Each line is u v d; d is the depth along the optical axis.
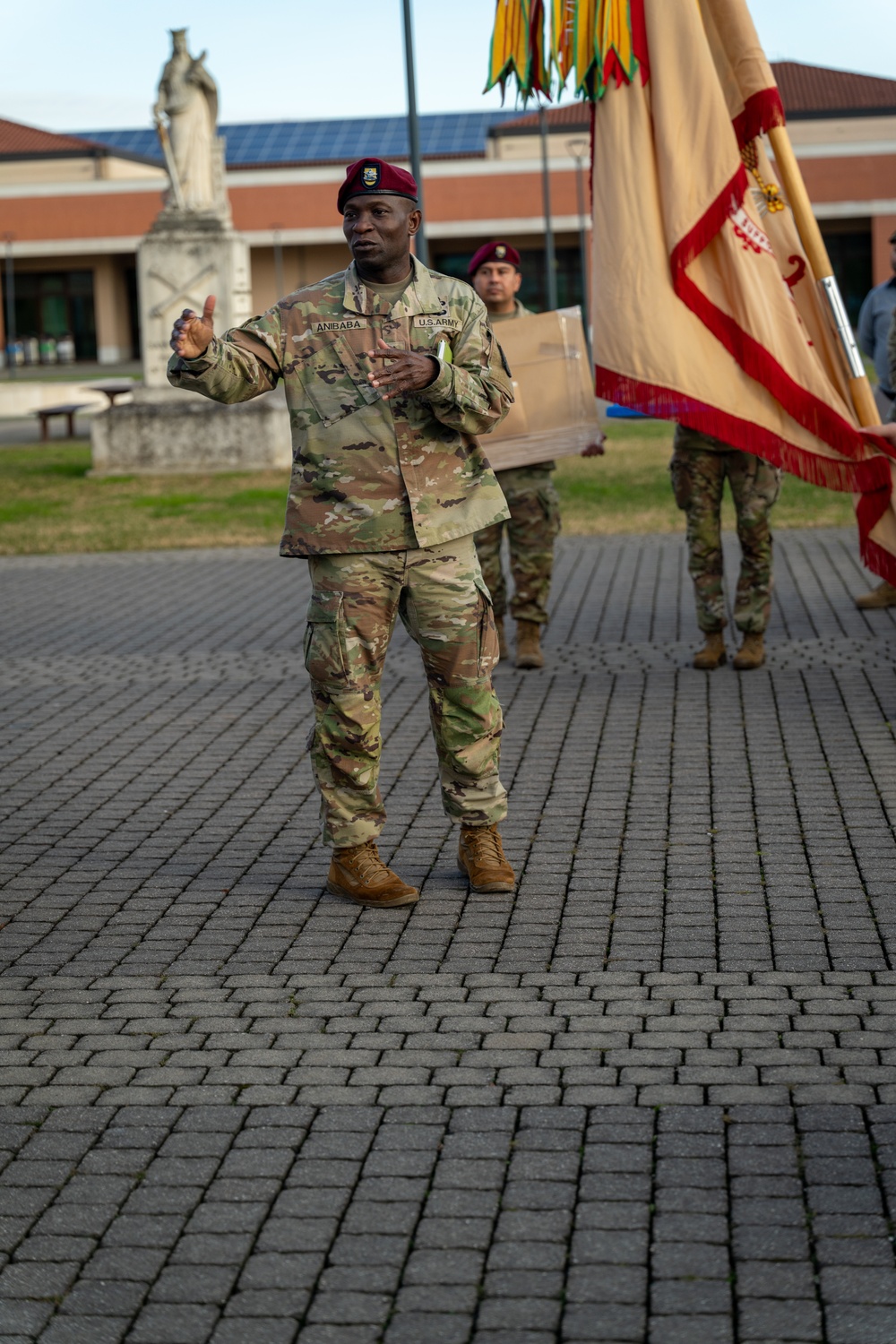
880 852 5.38
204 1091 3.77
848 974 4.34
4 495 18.52
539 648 8.61
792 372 7.53
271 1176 3.38
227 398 4.73
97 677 8.76
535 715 7.48
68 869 5.52
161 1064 3.93
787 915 4.82
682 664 8.46
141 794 6.46
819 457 7.55
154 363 21.00
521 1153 3.43
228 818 6.10
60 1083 3.84
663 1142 3.46
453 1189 3.30
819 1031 3.98
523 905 5.00
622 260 7.59
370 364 4.73
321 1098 3.72
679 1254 3.04
